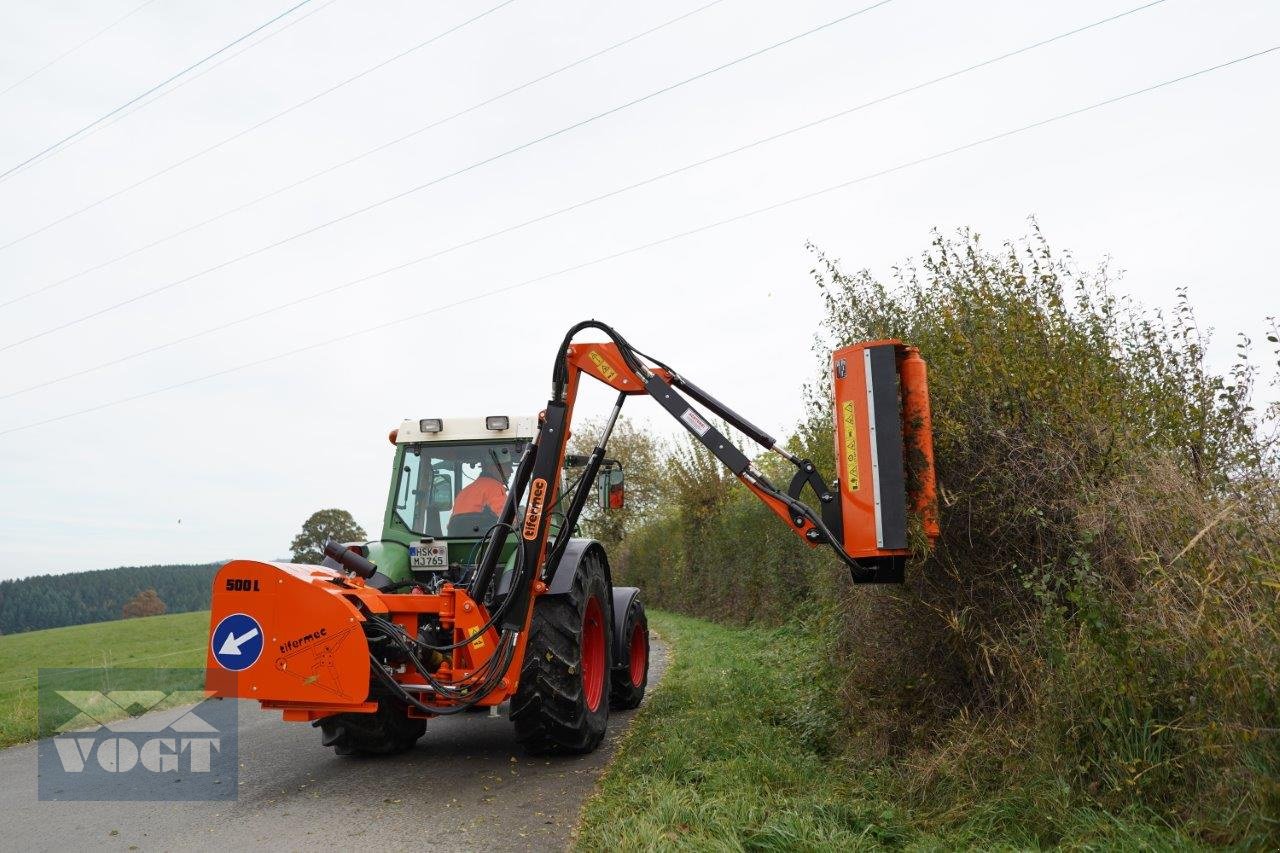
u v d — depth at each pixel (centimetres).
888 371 463
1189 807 331
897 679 525
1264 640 311
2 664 2167
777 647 1102
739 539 1638
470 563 667
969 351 488
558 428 580
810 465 517
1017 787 387
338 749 629
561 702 585
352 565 599
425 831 444
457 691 533
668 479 2159
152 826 459
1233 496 374
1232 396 437
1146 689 358
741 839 374
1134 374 504
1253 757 304
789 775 480
